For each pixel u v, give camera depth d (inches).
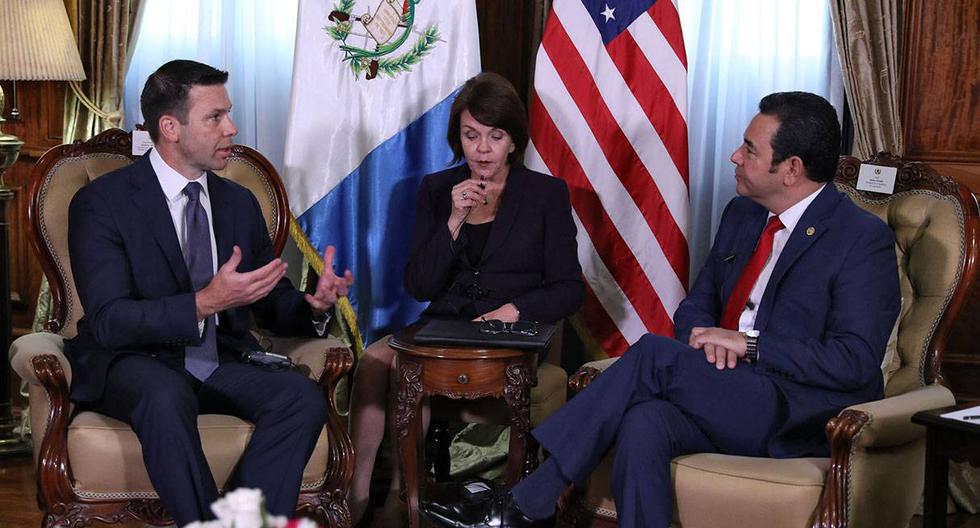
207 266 116.1
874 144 152.9
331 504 112.4
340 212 148.0
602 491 108.3
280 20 165.3
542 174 133.7
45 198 123.3
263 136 166.6
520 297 128.3
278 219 134.9
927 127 157.4
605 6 146.2
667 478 101.9
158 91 112.3
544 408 127.6
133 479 106.8
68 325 123.0
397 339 119.8
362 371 129.7
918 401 104.0
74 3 156.9
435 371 116.3
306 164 147.0
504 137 127.4
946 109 156.6
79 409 112.1
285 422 108.8
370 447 130.3
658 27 145.4
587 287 147.6
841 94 159.8
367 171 147.5
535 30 163.9
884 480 101.7
